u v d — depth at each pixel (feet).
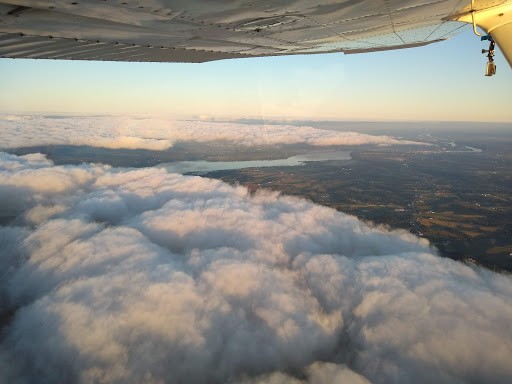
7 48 16.11
